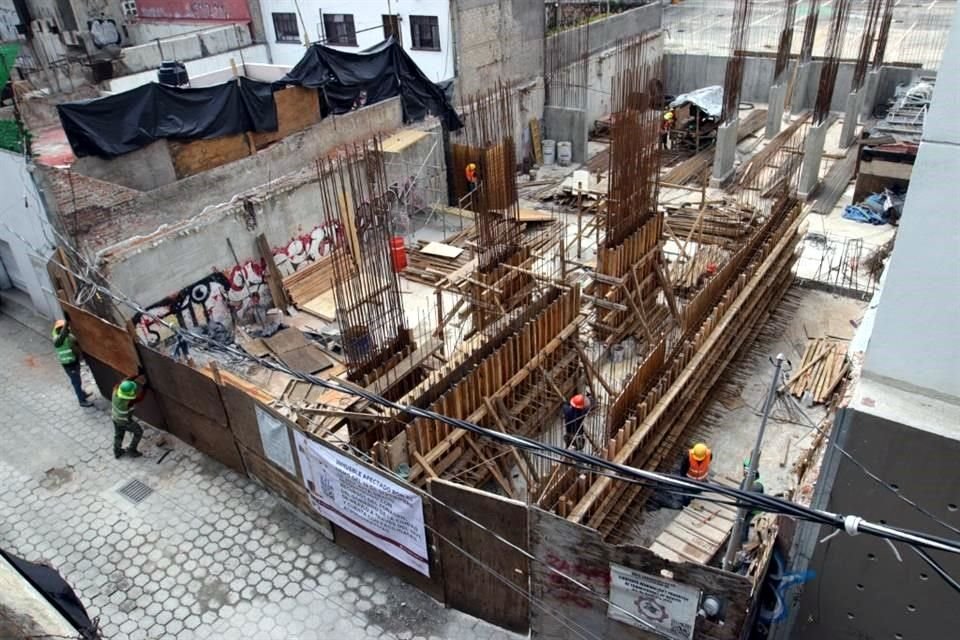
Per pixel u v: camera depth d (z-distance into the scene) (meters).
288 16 26.75
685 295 15.89
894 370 5.87
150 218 15.09
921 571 6.33
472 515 8.33
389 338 11.69
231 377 13.56
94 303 13.84
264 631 9.51
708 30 37.53
